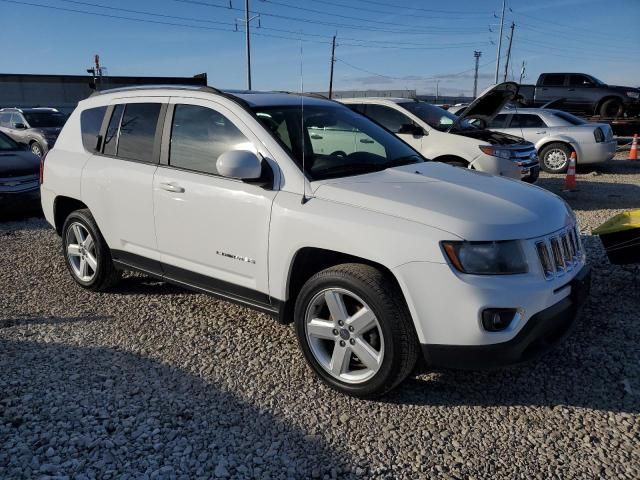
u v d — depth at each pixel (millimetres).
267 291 3623
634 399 3291
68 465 2727
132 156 4449
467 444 2914
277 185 3562
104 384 3471
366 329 3193
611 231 4484
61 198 5125
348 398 3330
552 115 12867
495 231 3004
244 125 3805
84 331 4242
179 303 4793
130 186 4328
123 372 3625
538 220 3207
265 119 3814
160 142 4246
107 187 4520
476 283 2900
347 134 4145
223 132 3906
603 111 18484
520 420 3117
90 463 2748
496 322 2920
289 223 3398
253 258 3643
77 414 3145
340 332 3305
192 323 4387
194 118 4094
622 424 3061
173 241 4113
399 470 2721
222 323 4387
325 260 3535
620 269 5500
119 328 4297
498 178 3941
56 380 3516
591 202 9391
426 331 3004
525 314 2959
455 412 3201
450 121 9227
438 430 3035
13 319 4469
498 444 2910
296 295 3629
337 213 3248
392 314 3053
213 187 3801
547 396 3350
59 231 5336
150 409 3209
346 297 3312
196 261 4020
